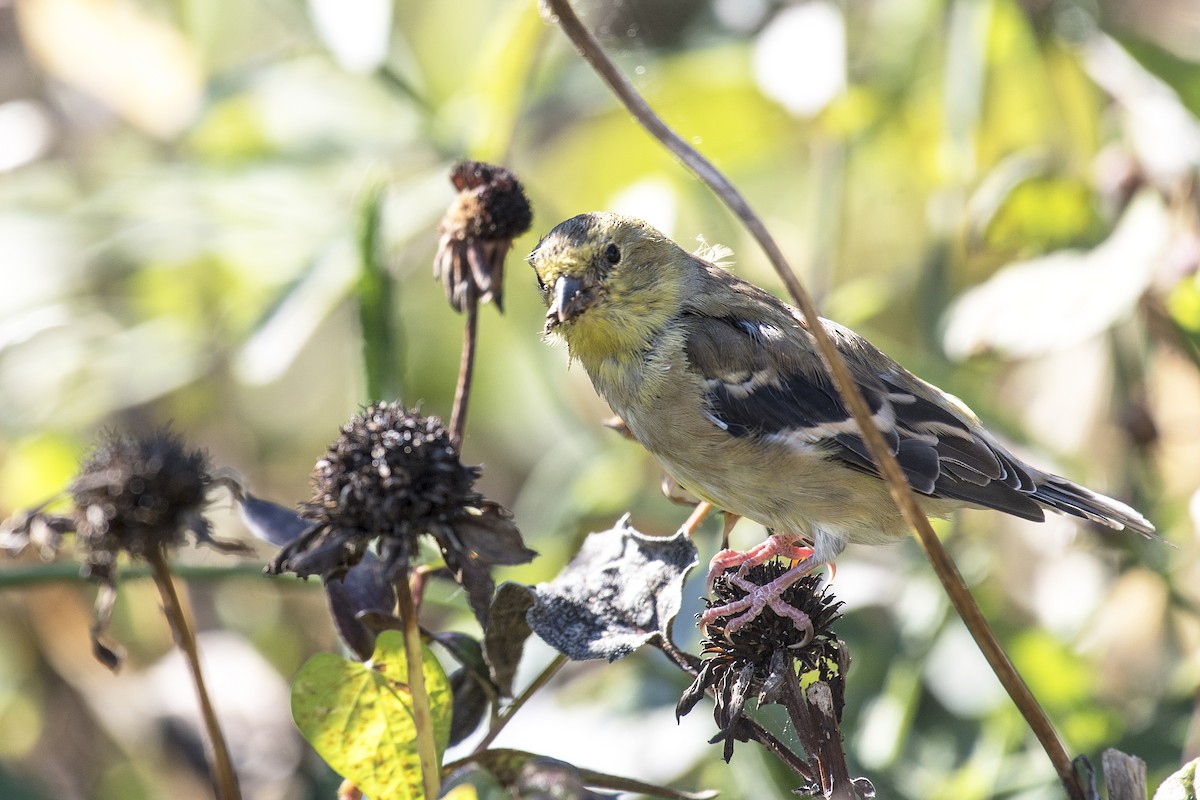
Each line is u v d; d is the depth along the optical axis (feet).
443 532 16.58
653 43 36.09
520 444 38.45
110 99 36.09
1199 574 32.07
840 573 31.60
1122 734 28.91
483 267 20.02
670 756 28.53
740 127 35.17
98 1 35.60
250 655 32.45
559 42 35.45
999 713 29.09
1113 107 34.42
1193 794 16.79
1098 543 31.30
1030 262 31.42
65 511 16.71
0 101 38.45
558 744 28.86
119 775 32.09
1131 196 31.09
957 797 28.07
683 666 18.13
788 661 18.21
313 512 16.57
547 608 18.20
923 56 35.32
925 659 29.81
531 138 37.65
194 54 36.35
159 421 36.45
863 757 29.09
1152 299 31.19
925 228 36.40
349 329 38.55
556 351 36.63
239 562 23.53
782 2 36.91
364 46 30.99
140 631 33.27
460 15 37.88
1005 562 33.55
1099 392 33.91
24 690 32.94
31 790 29.71
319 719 17.61
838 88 33.30
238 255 33.35
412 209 32.58
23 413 34.32
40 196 34.81
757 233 14.64
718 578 23.80
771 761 27.86
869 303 33.47
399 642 17.58
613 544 18.90
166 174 34.17
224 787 16.31
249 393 38.52
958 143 32.65
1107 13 35.91
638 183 35.09
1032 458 31.55
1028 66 34.78
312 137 35.12
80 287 35.27
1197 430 32.50
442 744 17.63
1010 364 36.68
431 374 37.55
